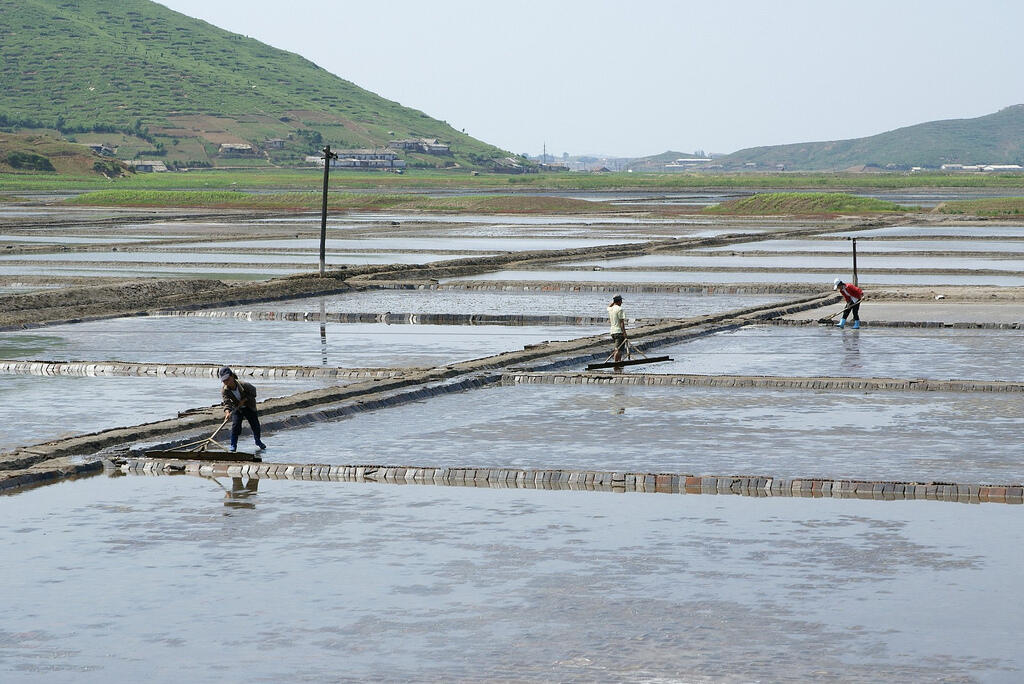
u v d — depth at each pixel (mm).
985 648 12547
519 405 27156
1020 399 27422
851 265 66125
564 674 12000
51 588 14680
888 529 16984
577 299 50969
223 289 51875
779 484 19344
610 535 16812
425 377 29953
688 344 37062
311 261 69438
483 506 18484
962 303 47594
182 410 26562
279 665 12320
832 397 27891
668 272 62875
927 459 21188
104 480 20359
